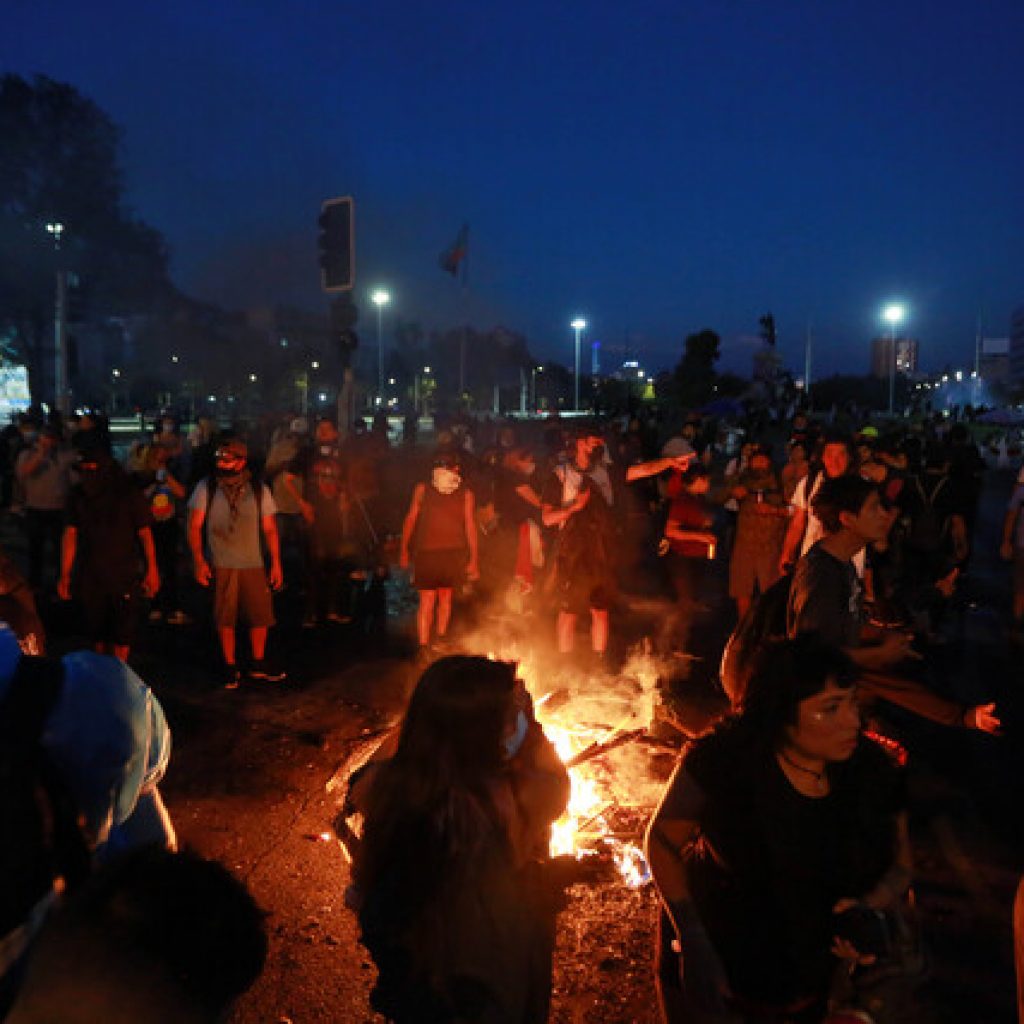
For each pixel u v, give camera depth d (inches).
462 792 81.4
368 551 430.3
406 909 79.7
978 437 1471.5
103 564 257.3
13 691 70.5
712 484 819.4
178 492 357.4
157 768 79.7
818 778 87.5
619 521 308.2
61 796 70.2
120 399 3238.2
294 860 176.4
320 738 237.6
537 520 412.5
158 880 51.0
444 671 84.3
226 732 241.1
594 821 187.6
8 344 2134.6
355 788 94.8
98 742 71.9
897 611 212.7
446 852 79.4
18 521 618.5
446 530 305.1
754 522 304.2
